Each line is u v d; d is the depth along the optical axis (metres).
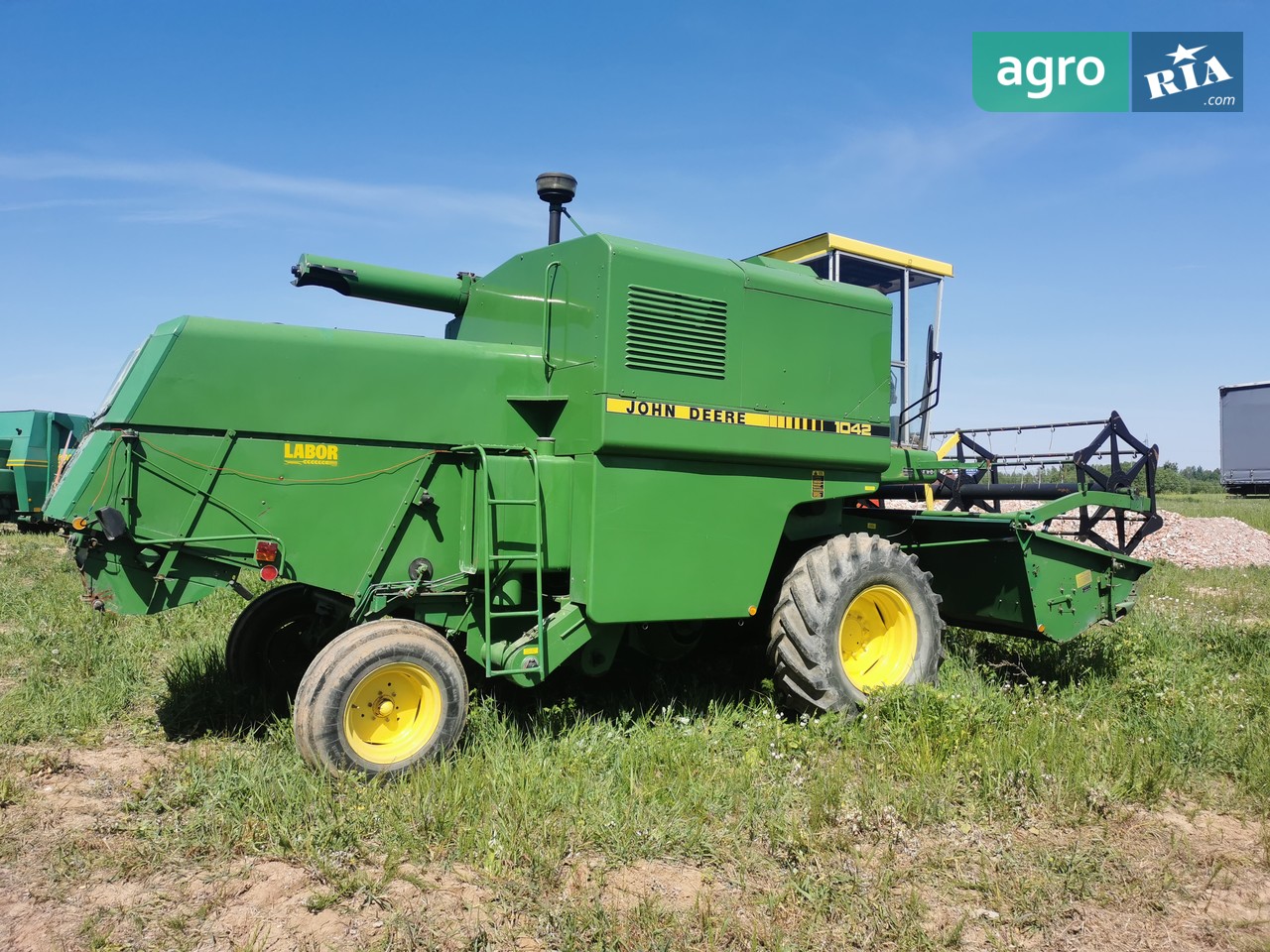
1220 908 3.68
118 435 4.45
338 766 4.41
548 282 5.45
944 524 6.91
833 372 6.08
